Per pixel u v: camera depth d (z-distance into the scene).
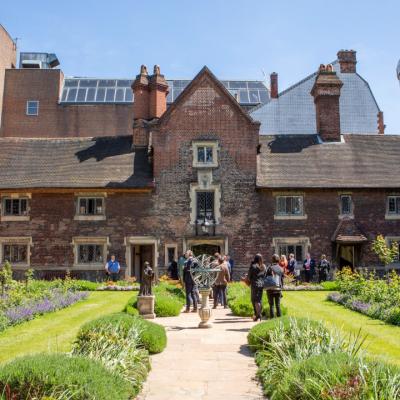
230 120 31.47
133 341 9.52
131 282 27.83
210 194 31.00
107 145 34.50
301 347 8.39
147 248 31.25
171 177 30.92
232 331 13.85
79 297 21.19
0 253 30.38
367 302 17.91
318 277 29.80
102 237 30.23
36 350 11.07
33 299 18.11
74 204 30.47
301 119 45.38
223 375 9.41
